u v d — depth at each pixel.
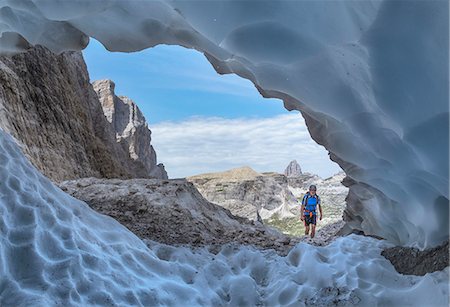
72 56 30.20
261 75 4.32
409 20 3.23
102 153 26.00
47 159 17.34
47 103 20.36
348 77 3.83
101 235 4.52
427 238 4.09
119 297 3.53
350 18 3.41
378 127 3.99
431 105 3.32
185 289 4.17
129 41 5.01
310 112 5.02
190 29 4.50
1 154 4.20
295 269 4.82
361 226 6.55
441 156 3.42
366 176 4.84
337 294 4.00
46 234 3.78
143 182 9.82
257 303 4.31
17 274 3.40
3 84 16.81
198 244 6.41
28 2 4.45
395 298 3.73
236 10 3.56
